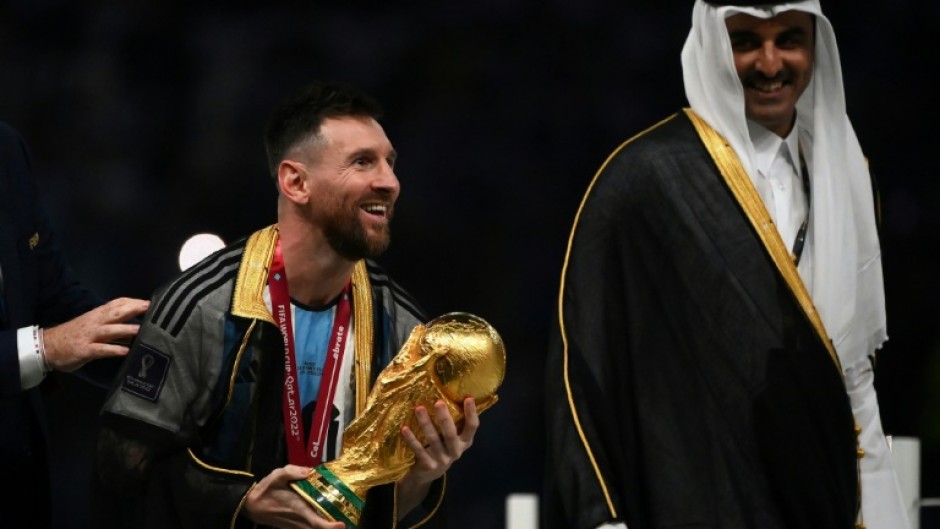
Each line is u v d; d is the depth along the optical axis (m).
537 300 35.59
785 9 13.80
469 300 35.59
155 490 12.87
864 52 36.88
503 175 36.56
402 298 13.91
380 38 37.12
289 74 36.56
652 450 13.64
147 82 36.25
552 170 36.72
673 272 13.80
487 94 37.16
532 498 18.77
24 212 15.24
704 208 13.85
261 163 35.91
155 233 35.22
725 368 13.65
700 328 13.71
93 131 35.69
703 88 14.20
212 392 12.86
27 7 36.28
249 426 12.91
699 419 13.66
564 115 37.12
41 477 15.15
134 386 12.88
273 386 12.97
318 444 13.13
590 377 13.70
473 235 36.00
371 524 13.39
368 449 12.77
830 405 13.70
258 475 12.95
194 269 13.17
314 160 13.04
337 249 13.08
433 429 12.73
